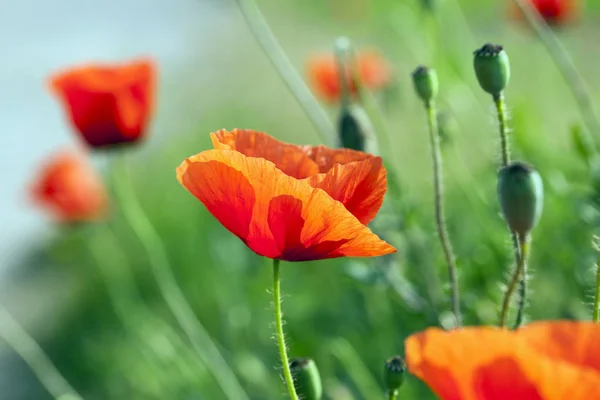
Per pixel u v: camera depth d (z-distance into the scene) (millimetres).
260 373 1060
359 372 956
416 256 912
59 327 1684
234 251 1266
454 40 1255
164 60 3592
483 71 726
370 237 680
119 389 1408
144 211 1789
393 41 1503
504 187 694
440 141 951
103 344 1519
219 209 699
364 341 1039
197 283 1466
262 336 1184
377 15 1907
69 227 1499
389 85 1305
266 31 928
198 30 3934
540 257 981
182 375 1168
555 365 589
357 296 1028
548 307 974
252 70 3041
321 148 730
